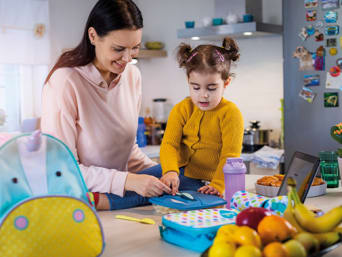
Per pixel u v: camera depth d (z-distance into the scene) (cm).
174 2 426
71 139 148
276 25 348
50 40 378
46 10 368
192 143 163
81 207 89
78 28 404
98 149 156
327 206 137
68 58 150
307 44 304
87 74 148
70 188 96
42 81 378
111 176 139
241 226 90
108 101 155
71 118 147
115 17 133
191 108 164
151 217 130
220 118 157
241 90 394
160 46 424
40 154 96
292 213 92
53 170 96
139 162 183
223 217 110
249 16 333
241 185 133
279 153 329
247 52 388
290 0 308
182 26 423
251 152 342
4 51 345
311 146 308
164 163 159
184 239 100
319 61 300
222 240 84
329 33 294
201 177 164
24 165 93
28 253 83
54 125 146
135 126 168
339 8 289
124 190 139
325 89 299
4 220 82
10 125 366
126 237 109
